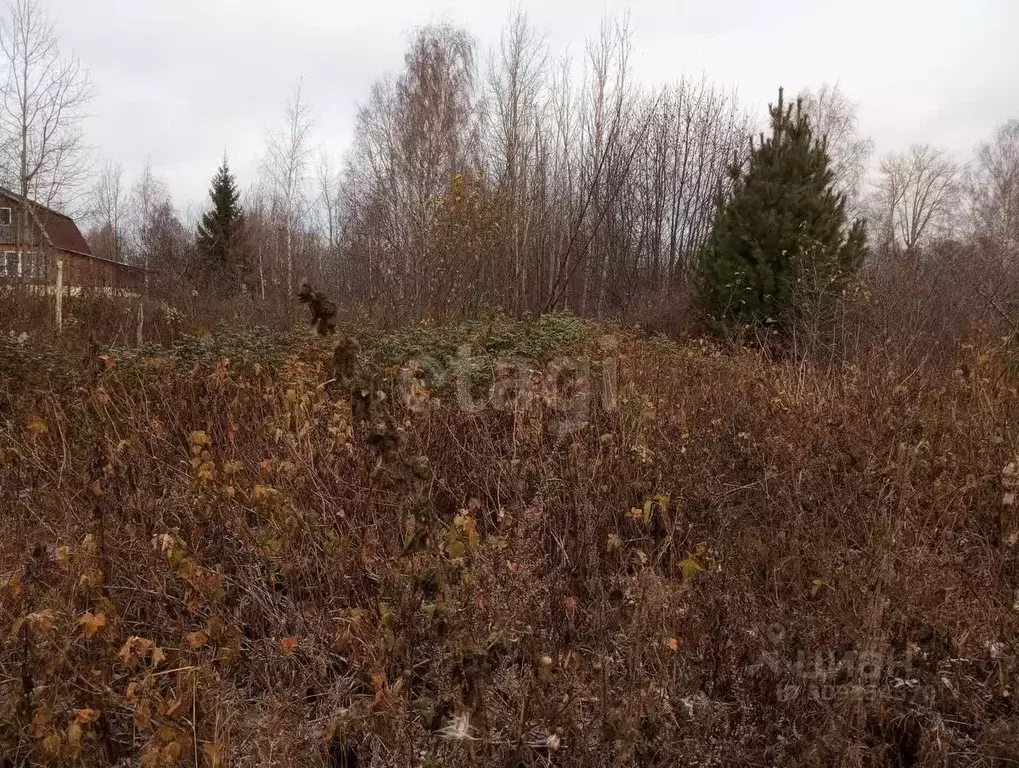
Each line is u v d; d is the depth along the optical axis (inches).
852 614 98.5
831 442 136.3
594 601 99.0
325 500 122.7
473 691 75.0
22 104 530.6
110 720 88.7
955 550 113.5
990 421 145.0
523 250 541.0
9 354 204.2
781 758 84.9
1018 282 316.8
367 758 87.8
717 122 848.9
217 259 715.4
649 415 146.4
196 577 99.0
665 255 823.1
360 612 98.7
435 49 727.1
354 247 562.9
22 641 89.1
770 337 340.8
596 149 606.5
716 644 98.0
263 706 94.1
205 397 162.1
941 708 91.6
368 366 91.7
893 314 268.5
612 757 82.0
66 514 116.0
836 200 406.0
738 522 123.9
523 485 132.2
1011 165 1133.1
